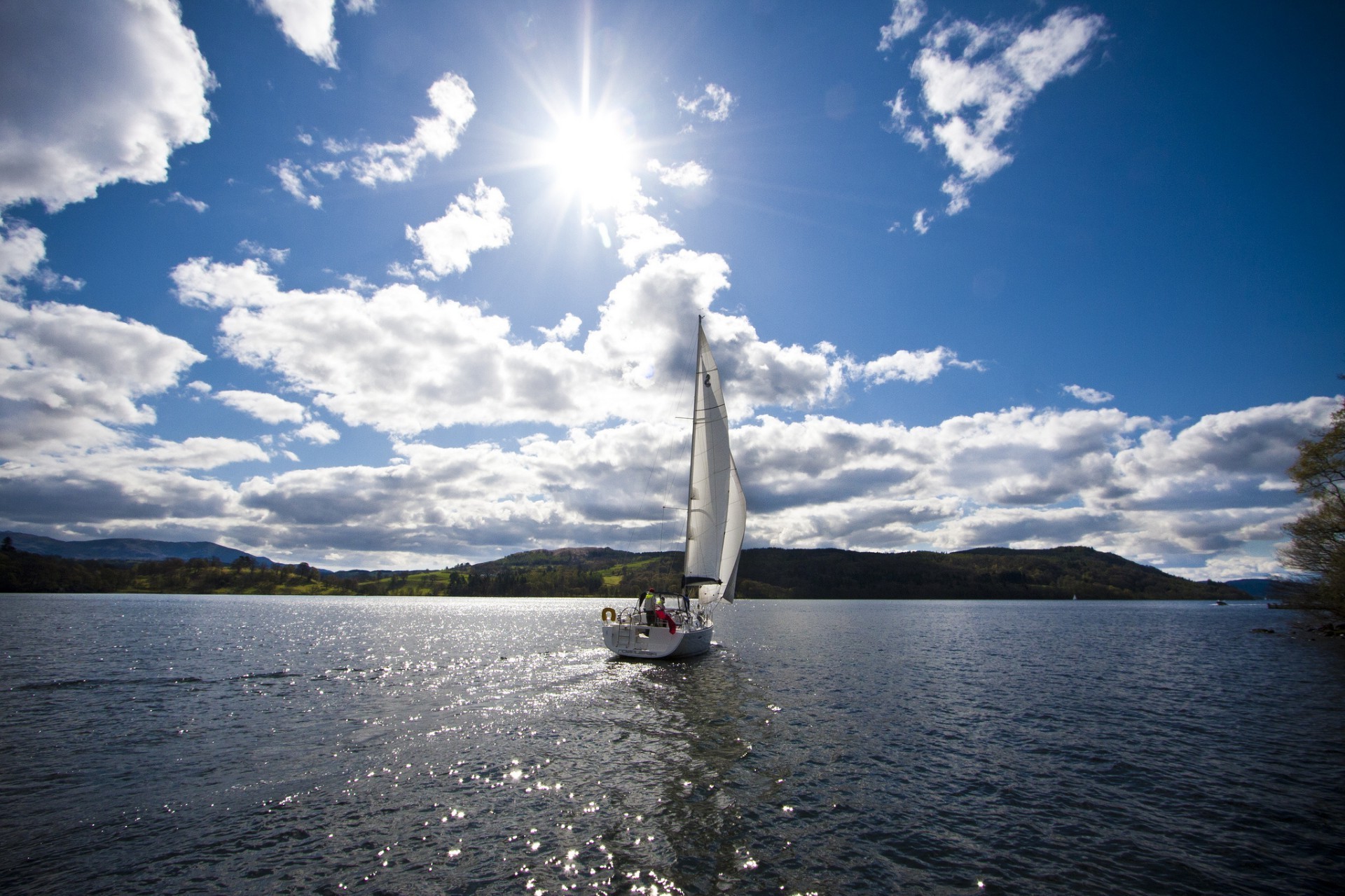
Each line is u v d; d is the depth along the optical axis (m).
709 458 35.34
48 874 9.59
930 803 13.08
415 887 9.20
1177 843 11.27
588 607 146.62
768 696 24.47
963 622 81.62
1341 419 45.72
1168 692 27.47
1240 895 9.45
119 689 25.41
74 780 13.87
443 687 26.09
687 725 19.25
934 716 21.59
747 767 15.17
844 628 67.00
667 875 9.65
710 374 35.56
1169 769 15.80
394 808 12.29
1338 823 12.27
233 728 18.70
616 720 19.81
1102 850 10.93
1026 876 9.91
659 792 13.24
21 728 18.61
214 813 12.02
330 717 20.22
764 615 96.56
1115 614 116.06
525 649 41.62
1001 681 30.27
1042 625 78.88
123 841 10.73
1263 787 14.37
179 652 39.28
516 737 17.66
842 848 10.76
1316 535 49.06
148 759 15.52
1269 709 23.67
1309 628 57.62
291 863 9.95
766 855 10.45
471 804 12.52
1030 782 14.58
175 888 9.16
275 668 32.19
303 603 148.38
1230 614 118.75
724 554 34.78
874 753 16.73
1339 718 22.08
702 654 36.16
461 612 114.25
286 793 13.09
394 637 52.12
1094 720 21.41
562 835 11.05
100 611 90.00
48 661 33.50
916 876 9.82
